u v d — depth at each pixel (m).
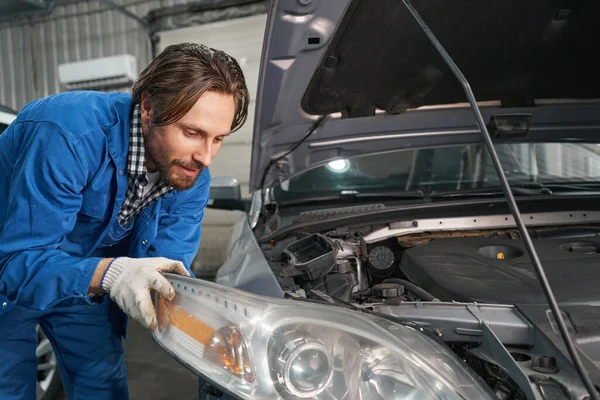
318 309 0.92
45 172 0.99
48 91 6.31
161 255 1.38
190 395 2.33
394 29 1.39
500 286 1.12
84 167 1.03
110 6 5.66
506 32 1.46
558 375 0.79
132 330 3.21
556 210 1.67
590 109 1.82
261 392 0.82
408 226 1.67
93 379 1.43
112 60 5.41
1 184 1.12
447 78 1.65
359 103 1.71
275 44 1.32
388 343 0.84
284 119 1.62
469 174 2.11
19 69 6.39
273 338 0.86
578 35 1.47
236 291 0.94
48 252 1.00
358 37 1.40
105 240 1.28
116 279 0.96
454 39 1.47
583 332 0.87
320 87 1.57
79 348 1.40
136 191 1.17
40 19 6.12
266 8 4.95
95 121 1.06
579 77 1.67
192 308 0.93
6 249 0.98
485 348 0.94
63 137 1.00
